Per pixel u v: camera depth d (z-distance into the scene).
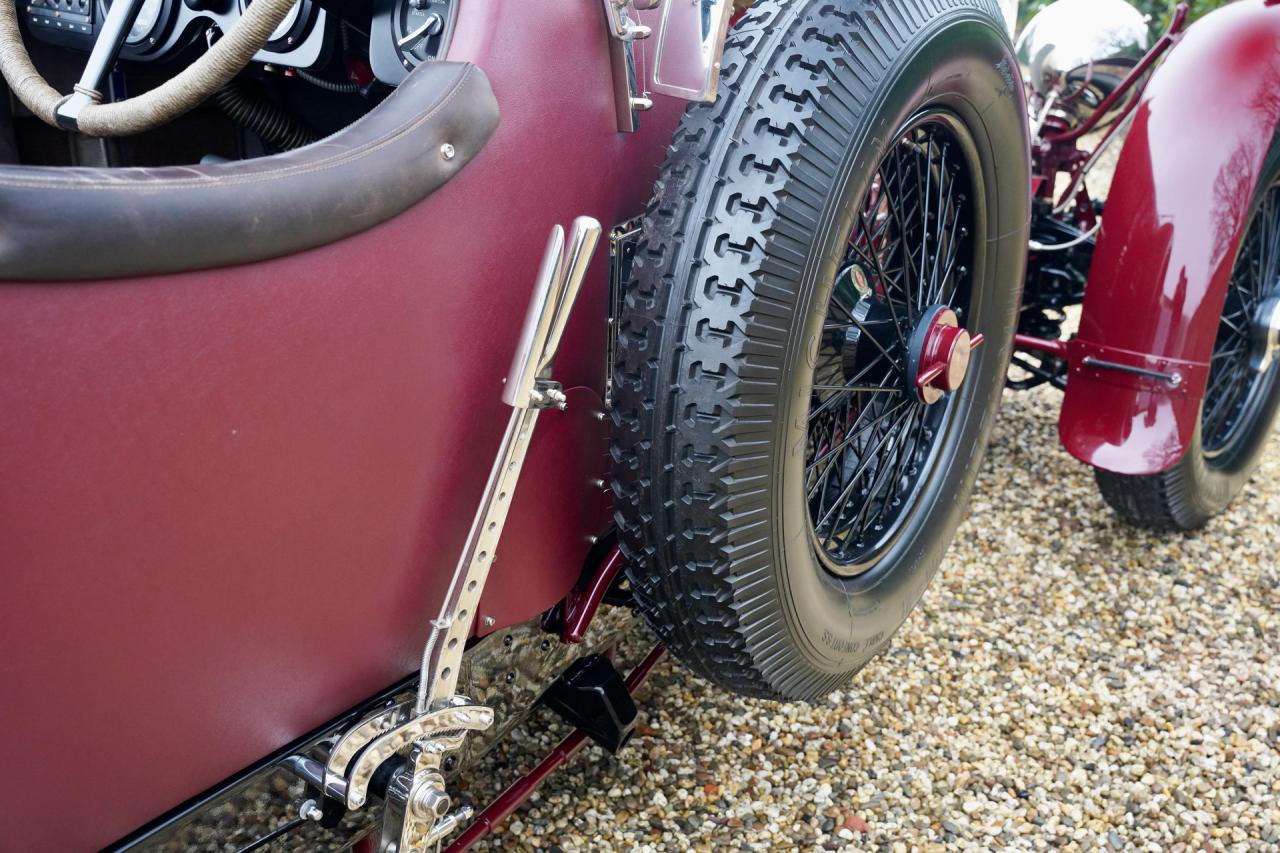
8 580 0.83
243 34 1.15
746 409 1.30
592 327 1.36
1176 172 2.23
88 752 0.93
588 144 1.25
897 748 2.04
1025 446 3.24
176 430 0.90
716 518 1.34
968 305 1.97
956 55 1.53
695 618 1.45
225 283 0.90
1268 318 2.61
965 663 2.29
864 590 1.81
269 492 0.99
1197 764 2.05
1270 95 2.20
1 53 1.36
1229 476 2.78
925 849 1.81
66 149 1.95
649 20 1.30
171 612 0.95
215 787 1.08
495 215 1.14
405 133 1.03
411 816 1.16
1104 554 2.71
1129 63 2.72
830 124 1.32
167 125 2.00
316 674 1.11
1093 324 2.35
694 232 1.29
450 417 1.15
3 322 0.78
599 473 1.45
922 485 1.99
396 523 1.13
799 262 1.31
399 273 1.05
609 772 1.91
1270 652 2.38
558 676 1.62
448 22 1.16
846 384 1.73
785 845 1.80
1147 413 2.32
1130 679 2.28
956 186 1.86
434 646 1.16
